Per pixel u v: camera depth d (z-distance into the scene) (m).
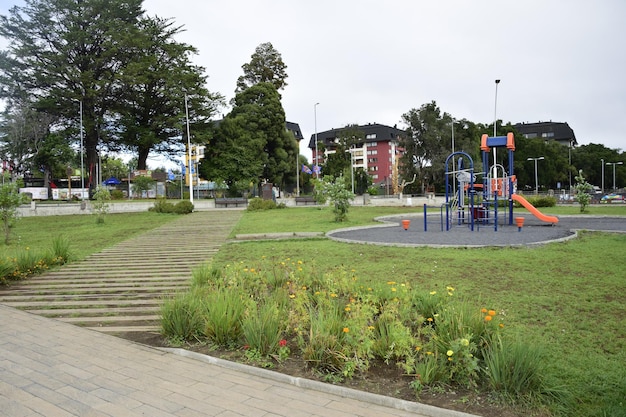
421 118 58.84
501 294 7.07
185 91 47.12
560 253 10.90
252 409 3.67
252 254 12.27
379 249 12.38
